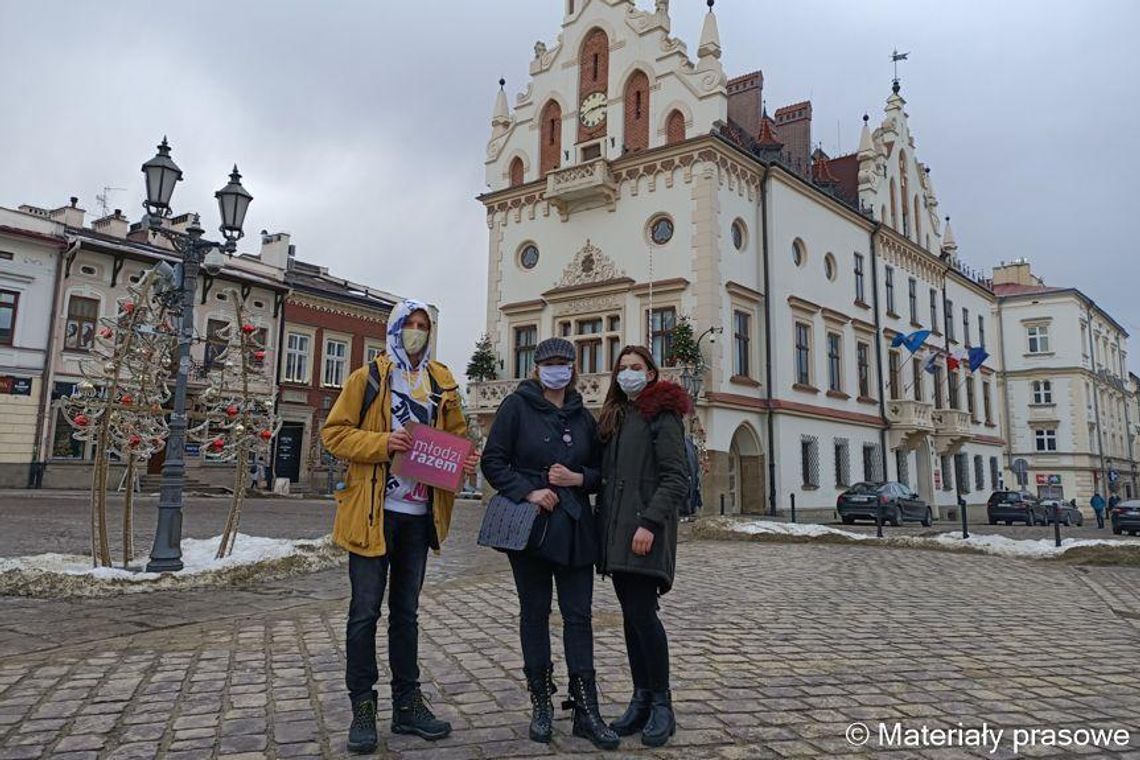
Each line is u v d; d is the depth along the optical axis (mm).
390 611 3814
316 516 19734
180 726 3807
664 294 23734
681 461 3801
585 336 25391
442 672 4910
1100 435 54281
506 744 3592
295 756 3414
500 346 27688
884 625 6867
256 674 4770
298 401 35312
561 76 27875
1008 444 54406
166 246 33531
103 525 8719
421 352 4078
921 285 36406
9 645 5555
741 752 3543
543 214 27203
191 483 29703
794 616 7195
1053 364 53406
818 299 27953
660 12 25422
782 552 13414
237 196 9656
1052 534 23438
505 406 3941
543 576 3820
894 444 31344
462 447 3791
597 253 25516
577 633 3756
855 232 31328
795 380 26000
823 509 26281
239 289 33000
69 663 5035
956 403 38156
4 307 26891
